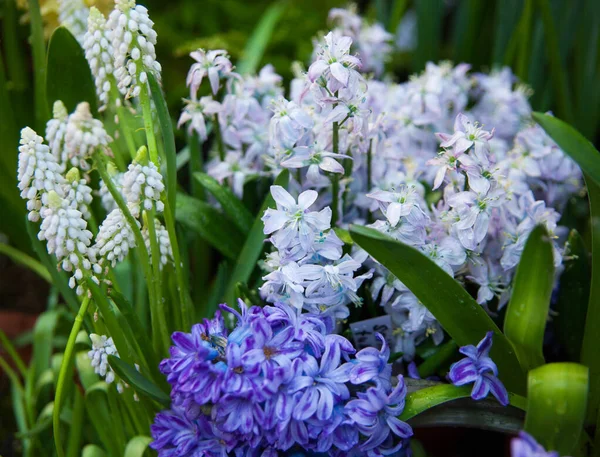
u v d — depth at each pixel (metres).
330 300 0.58
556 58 0.74
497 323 0.65
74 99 0.65
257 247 0.62
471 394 0.56
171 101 0.91
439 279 0.56
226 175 0.66
